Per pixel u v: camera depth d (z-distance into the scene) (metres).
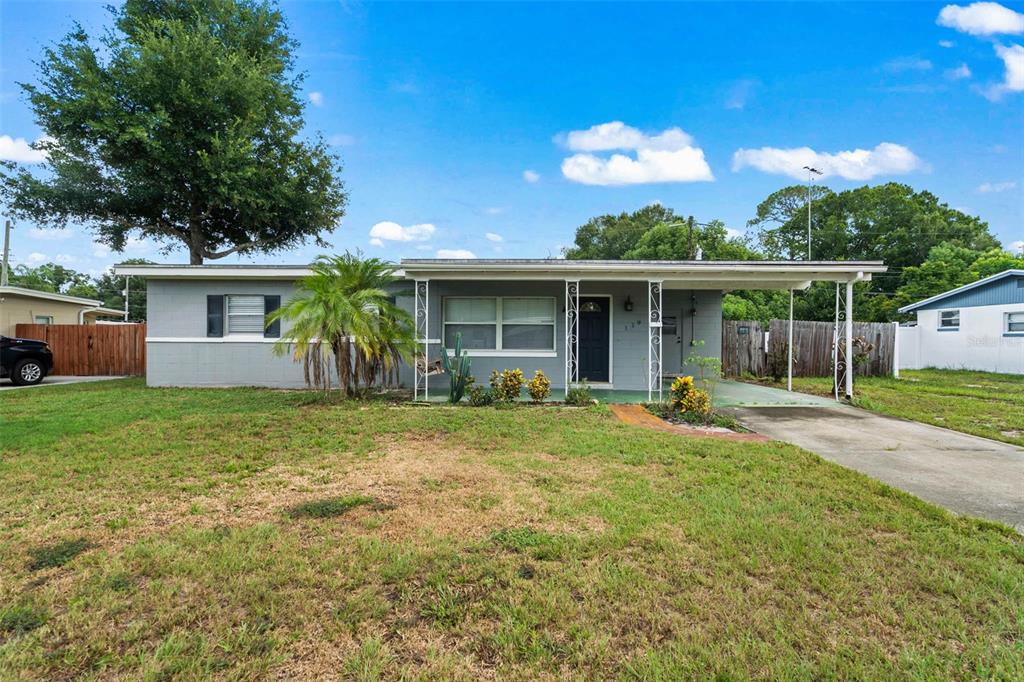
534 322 10.71
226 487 4.37
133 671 2.06
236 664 2.09
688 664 2.08
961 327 17.52
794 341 14.38
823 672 2.05
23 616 2.42
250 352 10.97
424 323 10.38
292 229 19.34
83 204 16.28
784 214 44.31
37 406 8.30
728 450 5.65
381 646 2.22
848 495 4.19
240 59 16.77
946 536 3.38
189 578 2.79
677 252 26.06
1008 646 2.22
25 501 3.99
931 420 7.82
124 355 15.38
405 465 5.09
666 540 3.27
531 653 2.17
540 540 3.27
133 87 15.03
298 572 2.85
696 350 12.31
